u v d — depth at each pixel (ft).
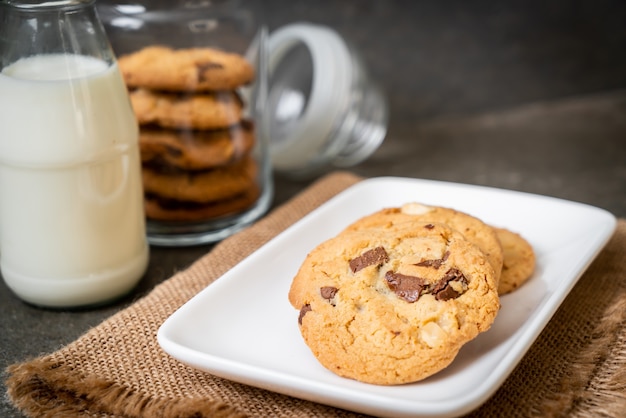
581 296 1.96
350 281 1.78
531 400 1.72
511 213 2.13
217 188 2.21
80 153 1.90
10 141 1.88
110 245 1.97
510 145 2.80
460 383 1.68
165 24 2.17
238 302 1.86
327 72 2.54
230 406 1.69
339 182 2.41
